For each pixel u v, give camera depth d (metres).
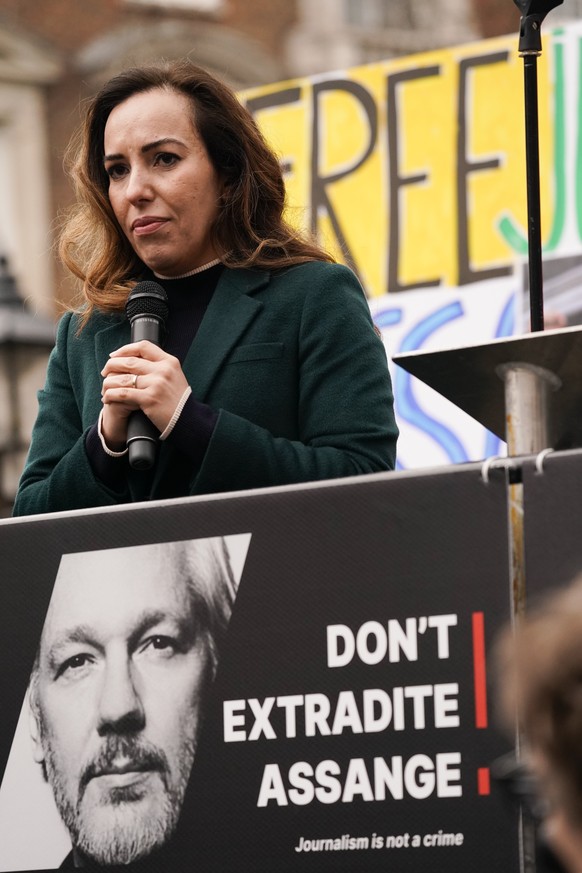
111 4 38.12
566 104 14.12
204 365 6.67
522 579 4.99
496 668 4.77
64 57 37.44
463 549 5.05
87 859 5.42
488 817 4.87
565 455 4.94
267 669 5.26
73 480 6.51
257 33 40.31
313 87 15.09
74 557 5.65
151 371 6.25
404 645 5.08
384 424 6.60
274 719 5.22
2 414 21.28
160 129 6.90
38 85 37.16
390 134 14.75
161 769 5.36
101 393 6.89
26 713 5.61
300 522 5.31
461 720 4.96
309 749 5.15
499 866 4.83
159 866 5.30
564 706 3.09
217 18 39.75
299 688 5.20
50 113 37.19
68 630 5.61
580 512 4.88
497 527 5.02
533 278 6.57
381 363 6.77
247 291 6.85
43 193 36.88
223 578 5.39
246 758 5.24
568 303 13.92
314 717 5.16
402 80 14.76
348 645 5.16
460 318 14.32
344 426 6.53
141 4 38.59
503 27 42.88
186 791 5.30
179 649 5.41
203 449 6.19
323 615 5.21
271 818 5.16
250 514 5.40
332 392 6.60
